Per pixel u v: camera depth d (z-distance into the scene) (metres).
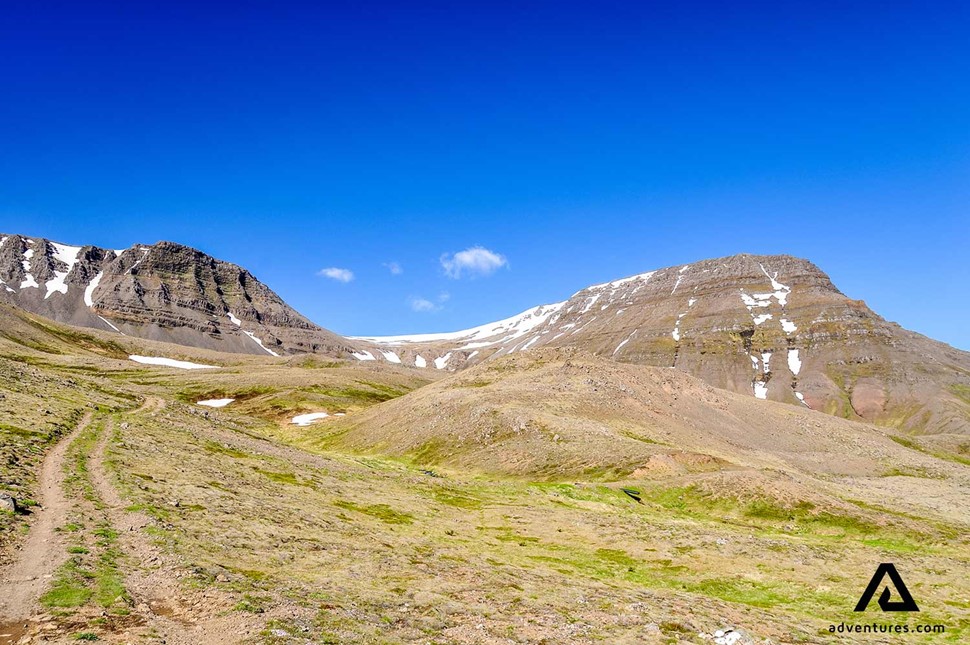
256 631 21.83
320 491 63.81
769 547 57.00
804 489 82.44
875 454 156.88
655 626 30.42
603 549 54.88
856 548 59.81
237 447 83.25
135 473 48.66
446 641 24.83
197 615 22.95
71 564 25.92
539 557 50.44
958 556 62.03
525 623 28.94
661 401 150.00
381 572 35.44
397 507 64.06
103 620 21.02
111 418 80.19
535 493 82.50
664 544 57.00
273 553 34.59
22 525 30.91
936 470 148.00
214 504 44.03
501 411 124.00
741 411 167.12
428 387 172.75
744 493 80.62
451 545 49.75
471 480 97.75
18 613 20.75
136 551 29.80
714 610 36.09
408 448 124.00
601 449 101.69
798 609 40.28
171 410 109.19
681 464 96.56
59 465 47.31
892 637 35.22
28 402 74.25
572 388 142.62
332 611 25.88
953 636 36.09
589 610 33.03
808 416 183.00
